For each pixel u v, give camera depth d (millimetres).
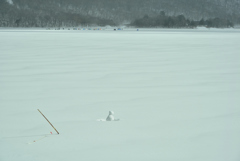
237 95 12453
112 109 10469
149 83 15000
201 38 64688
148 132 8211
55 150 7113
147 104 11094
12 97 12289
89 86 14328
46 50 32844
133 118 9438
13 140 7727
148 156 6773
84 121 9172
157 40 55344
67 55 27812
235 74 17641
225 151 6984
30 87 14148
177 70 19125
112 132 8227
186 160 6570
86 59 24734
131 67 20328
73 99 11898
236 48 36719
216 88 13828
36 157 6770
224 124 8828
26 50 32656
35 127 8688
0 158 6723
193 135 7984
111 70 19062
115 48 35969
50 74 17609
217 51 32594
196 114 9836
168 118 9422
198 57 26609
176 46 39969
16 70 19062
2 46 38094
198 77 16672
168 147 7234
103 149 7145
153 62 22984
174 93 12844
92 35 77938
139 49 34688
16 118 9531
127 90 13430
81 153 6941
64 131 8320
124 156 6781
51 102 11461
